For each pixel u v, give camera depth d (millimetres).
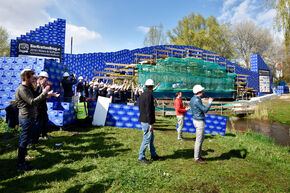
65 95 7539
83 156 4223
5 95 7562
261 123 13039
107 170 3527
